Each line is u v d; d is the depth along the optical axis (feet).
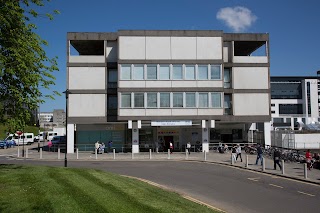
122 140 153.79
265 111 151.74
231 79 151.94
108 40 149.18
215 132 163.63
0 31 50.14
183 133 156.76
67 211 34.55
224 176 74.59
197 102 143.84
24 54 51.24
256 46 165.58
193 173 79.25
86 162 107.14
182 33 144.87
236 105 150.92
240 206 46.11
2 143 183.32
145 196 43.75
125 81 142.10
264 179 70.59
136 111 141.79
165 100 143.33
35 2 55.31
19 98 50.44
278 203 48.06
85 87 147.02
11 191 41.83
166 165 96.84
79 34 147.84
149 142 155.74
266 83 152.35
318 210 44.09
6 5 50.49
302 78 381.19
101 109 147.02
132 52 143.02
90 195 41.45
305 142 155.84
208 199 50.42
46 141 250.37
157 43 144.05
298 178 69.72
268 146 140.46
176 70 144.25
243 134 164.25
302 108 378.53
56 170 59.26
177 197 46.34
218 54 145.28
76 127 153.28
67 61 146.72
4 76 51.13
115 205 37.60
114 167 91.30
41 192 41.60
